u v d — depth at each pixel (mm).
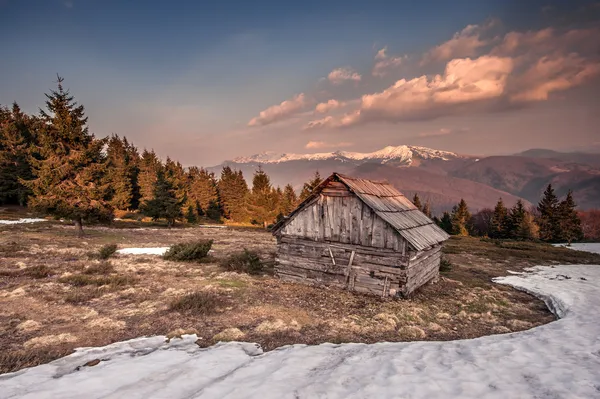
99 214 30766
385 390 6008
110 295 12977
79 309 11211
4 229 29672
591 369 6797
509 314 12930
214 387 6188
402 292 14125
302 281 16719
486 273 22484
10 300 11703
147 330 9719
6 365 7137
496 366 7102
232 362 7602
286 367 7191
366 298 14219
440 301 14352
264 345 8938
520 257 30469
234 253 26859
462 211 73938
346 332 10180
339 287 15625
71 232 32156
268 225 60312
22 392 5934
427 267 17297
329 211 16109
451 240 47125
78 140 30234
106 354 7957
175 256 22000
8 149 48781
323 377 6605
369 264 14945
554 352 7977
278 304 12867
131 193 69625
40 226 33781
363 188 16156
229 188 79125
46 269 16453
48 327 9508
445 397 5730
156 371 7000
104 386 6246
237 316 11219
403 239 14195
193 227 53156
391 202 17562
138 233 37594
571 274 21875
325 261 16094
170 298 12828
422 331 10359
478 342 9055
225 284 15547
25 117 60531
